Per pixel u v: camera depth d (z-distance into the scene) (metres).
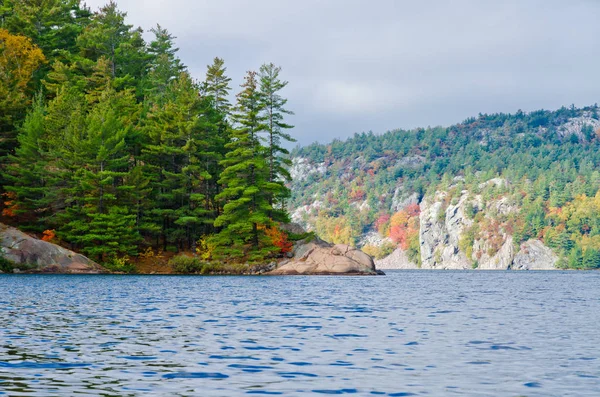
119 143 75.62
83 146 73.75
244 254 80.12
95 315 24.66
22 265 65.44
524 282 80.75
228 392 10.87
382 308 30.14
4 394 10.43
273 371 12.97
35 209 75.06
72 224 71.69
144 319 23.38
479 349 16.34
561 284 72.94
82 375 12.27
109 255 74.12
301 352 15.62
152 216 81.44
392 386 11.51
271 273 77.00
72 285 46.09
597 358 14.97
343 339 18.17
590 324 23.16
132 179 76.25
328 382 11.85
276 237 79.94
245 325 21.72
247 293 40.75
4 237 66.19
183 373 12.63
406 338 18.55
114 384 11.43
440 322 23.45
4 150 77.19
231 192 78.50
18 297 33.44
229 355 15.02
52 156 73.75
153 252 79.81
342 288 49.50
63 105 78.38
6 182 77.56
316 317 25.00
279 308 29.30
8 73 81.12
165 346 16.39
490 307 31.91
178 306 29.62
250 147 82.00
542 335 19.56
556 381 12.09
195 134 81.00
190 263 76.31
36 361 13.84
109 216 71.62
